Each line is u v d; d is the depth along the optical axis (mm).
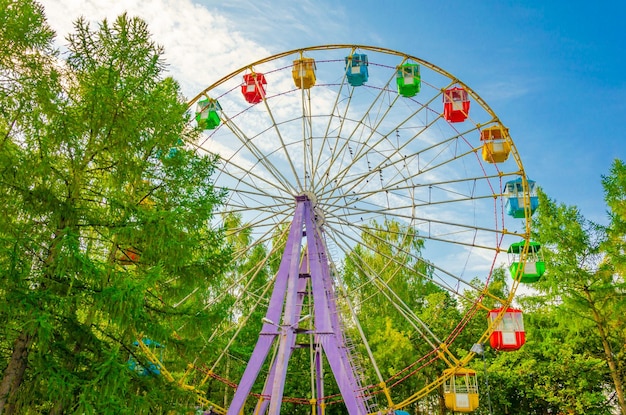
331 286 19938
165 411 10664
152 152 11555
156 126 11266
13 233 9172
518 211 20375
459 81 20188
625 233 24938
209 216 11453
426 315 34625
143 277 9805
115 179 10719
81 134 10242
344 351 18656
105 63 11133
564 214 26266
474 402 18359
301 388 29844
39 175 9422
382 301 35438
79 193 10188
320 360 20328
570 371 27750
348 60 21406
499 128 20172
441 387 33562
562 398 27891
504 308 19281
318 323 16688
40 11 10289
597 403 27281
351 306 19469
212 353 11438
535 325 32188
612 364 24828
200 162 12266
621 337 27703
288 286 16953
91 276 8828
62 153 10133
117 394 9008
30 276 8969
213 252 11742
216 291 21734
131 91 10852
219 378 18578
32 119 9484
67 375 8500
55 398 8617
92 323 10320
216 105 21672
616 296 24266
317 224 20719
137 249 10938
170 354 11633
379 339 31344
